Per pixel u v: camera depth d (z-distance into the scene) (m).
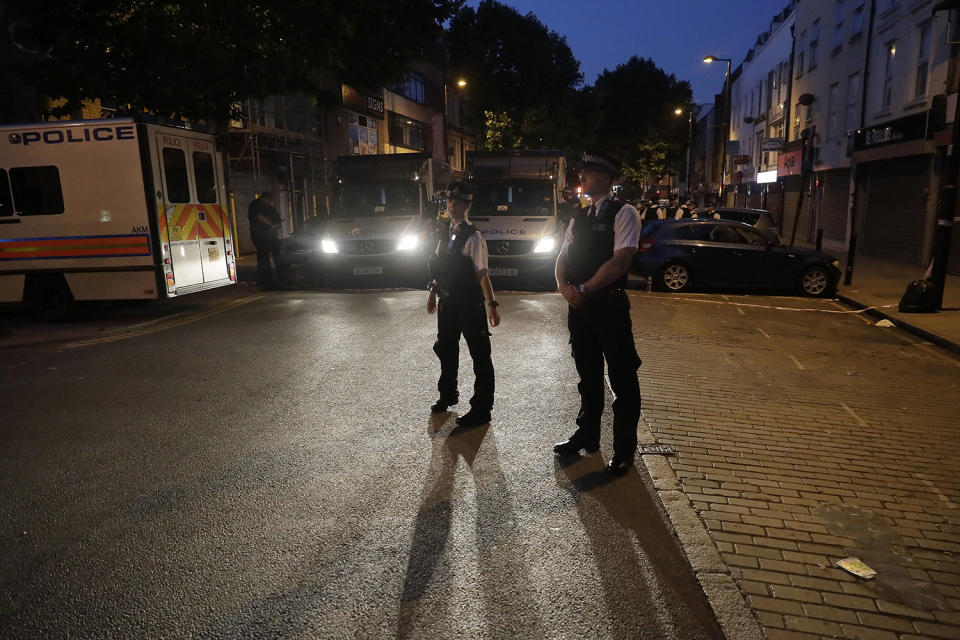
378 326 8.71
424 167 14.16
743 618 2.67
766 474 4.11
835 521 3.50
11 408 5.51
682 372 6.53
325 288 12.89
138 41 10.41
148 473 4.16
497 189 13.49
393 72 14.74
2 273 9.54
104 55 10.93
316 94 13.28
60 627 2.68
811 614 2.71
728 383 6.17
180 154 9.66
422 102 38.56
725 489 3.88
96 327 8.93
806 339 8.30
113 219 9.20
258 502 3.75
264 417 5.19
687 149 75.69
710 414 5.25
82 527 3.49
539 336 8.07
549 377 6.28
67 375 6.53
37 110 13.30
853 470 4.19
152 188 9.05
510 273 12.36
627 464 4.08
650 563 3.11
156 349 7.59
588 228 3.96
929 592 2.87
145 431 4.91
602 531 3.40
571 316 4.13
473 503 3.72
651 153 74.38
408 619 2.71
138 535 3.40
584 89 54.62
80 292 9.45
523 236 12.33
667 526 3.46
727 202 43.25
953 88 13.47
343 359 7.00
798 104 26.12
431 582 2.96
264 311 10.03
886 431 4.92
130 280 9.32
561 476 4.08
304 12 11.16
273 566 3.11
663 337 8.20
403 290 12.12
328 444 4.61
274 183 23.84
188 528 3.47
